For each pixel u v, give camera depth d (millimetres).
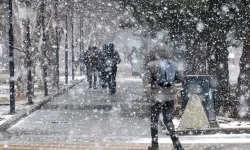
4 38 65438
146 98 42031
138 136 21781
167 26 32719
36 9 43969
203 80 24453
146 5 32062
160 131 23078
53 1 51312
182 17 31406
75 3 70500
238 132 22359
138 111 33031
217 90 32500
